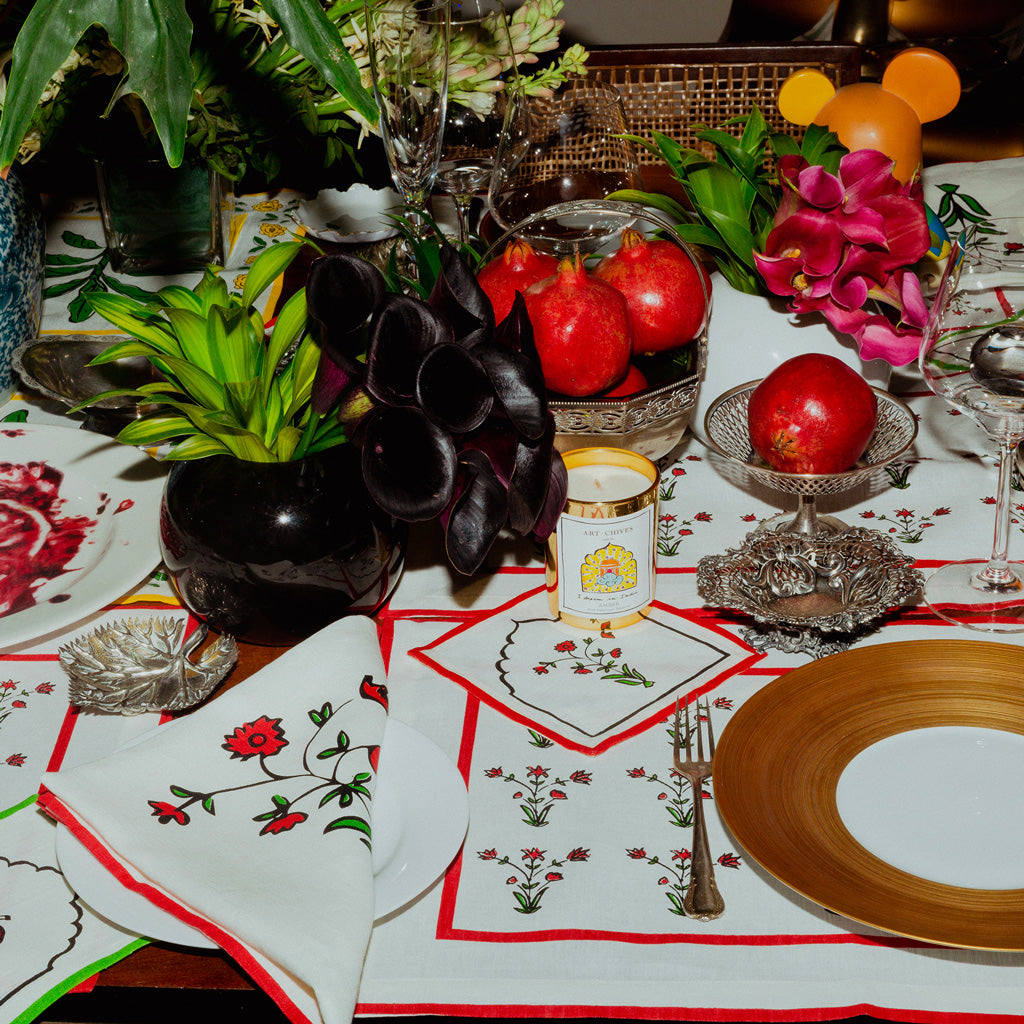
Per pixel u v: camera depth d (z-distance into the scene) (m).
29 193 1.10
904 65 1.10
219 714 0.65
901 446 0.82
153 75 0.75
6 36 0.99
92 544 0.86
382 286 0.65
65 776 0.59
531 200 1.20
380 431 0.64
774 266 0.85
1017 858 0.57
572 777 0.67
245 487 0.72
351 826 0.58
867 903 0.53
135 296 1.26
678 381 0.85
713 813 0.64
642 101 1.63
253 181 1.61
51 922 0.56
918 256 0.84
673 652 0.76
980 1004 0.53
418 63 1.02
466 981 0.54
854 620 0.73
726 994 0.53
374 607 0.79
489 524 0.65
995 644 0.70
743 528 0.90
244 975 0.55
